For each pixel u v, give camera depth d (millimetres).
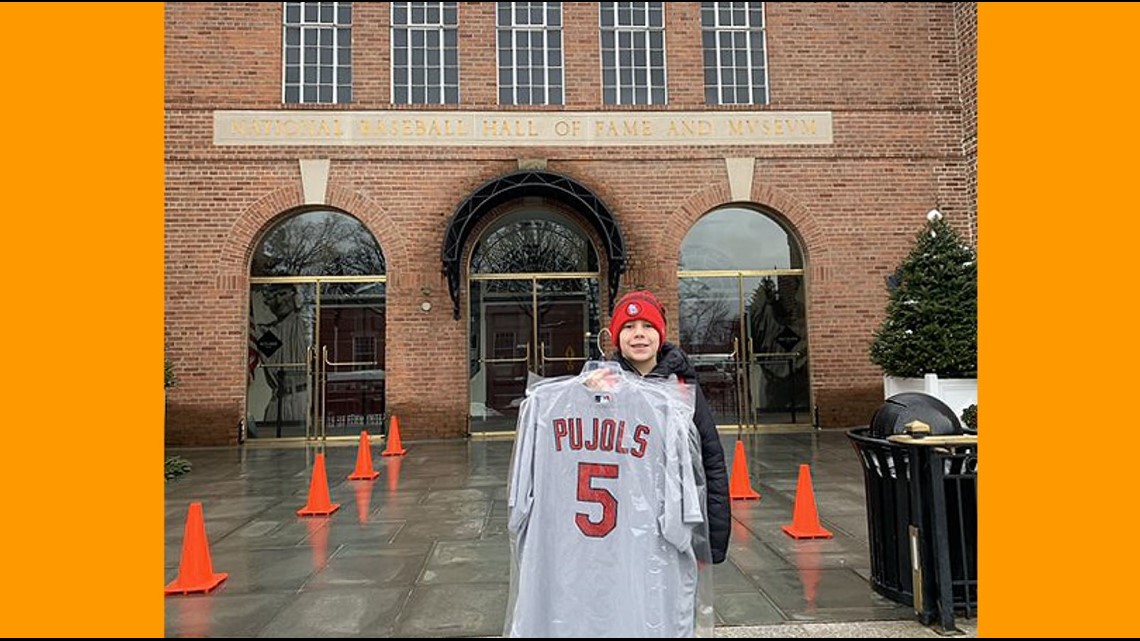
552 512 3123
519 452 3232
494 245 12969
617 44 13141
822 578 4875
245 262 12273
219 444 11914
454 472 9227
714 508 3152
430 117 12602
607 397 3160
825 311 12844
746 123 13000
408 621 4188
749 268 13250
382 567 5234
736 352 13078
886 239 13008
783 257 13320
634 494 3074
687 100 12992
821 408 12742
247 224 12273
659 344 3336
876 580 4582
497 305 12883
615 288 12438
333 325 12664
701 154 12875
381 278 12695
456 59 12930
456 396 12328
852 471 8867
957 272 10484
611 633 2979
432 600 4535
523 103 12930
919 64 13344
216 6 12508
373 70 12672
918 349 10180
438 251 12453
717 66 13281
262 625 4141
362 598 4578
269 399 12484
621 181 12750
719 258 13242
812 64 13234
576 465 3133
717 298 13172
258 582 4914
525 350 12820
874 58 13297
